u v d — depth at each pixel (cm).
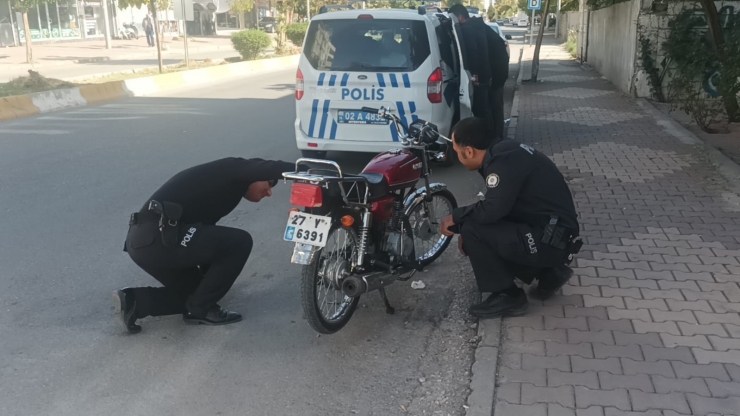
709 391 349
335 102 795
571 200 434
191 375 390
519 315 439
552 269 449
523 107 1364
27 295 492
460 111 858
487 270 432
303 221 395
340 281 418
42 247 588
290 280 527
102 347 421
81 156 941
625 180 768
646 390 351
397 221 468
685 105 1080
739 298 458
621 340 404
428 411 354
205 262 432
